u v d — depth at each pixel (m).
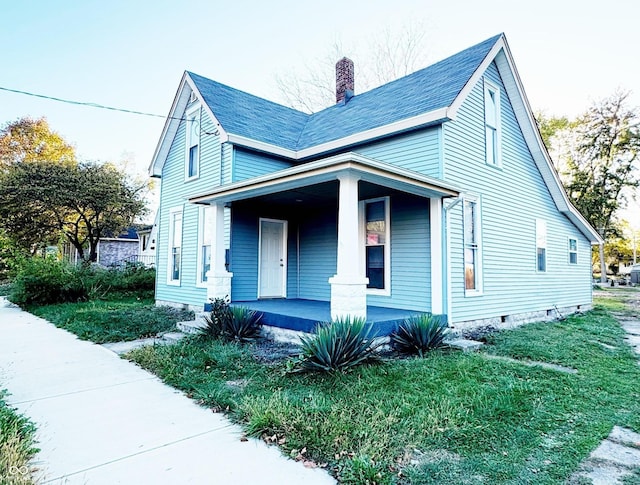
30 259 13.22
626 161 25.28
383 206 8.02
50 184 18.20
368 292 8.12
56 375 4.96
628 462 2.76
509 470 2.60
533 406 3.73
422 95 8.07
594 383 4.55
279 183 6.31
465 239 7.65
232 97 10.73
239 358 5.39
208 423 3.46
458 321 7.25
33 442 3.01
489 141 8.66
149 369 5.20
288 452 2.87
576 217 11.68
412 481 2.47
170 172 11.89
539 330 8.08
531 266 9.91
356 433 3.04
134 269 16.33
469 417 3.40
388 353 5.68
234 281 8.80
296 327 6.31
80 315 9.66
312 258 9.66
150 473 2.61
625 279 30.73
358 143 8.25
